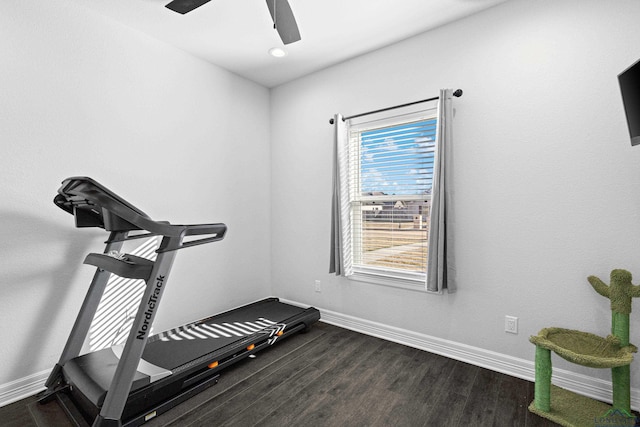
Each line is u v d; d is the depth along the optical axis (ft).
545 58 6.45
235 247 10.37
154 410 5.51
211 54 9.08
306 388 6.43
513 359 6.89
